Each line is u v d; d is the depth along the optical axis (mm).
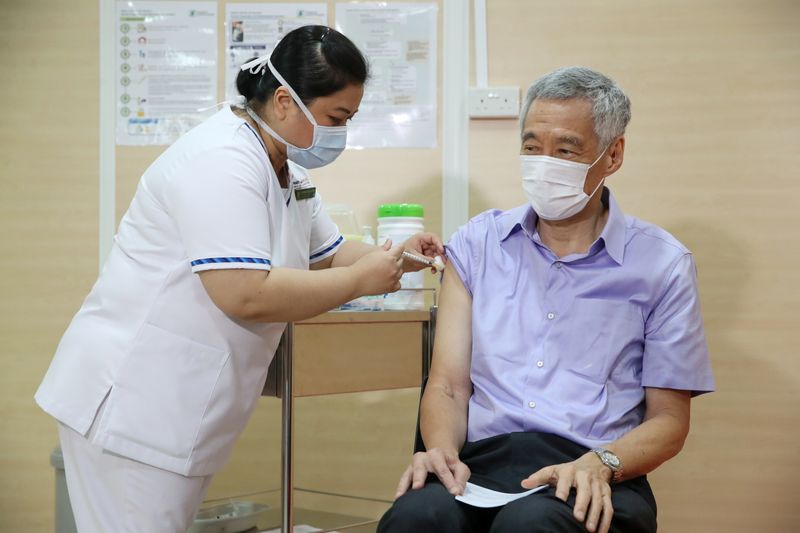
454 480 1379
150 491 1481
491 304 1617
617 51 2354
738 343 2334
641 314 1561
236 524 1968
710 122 2340
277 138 1538
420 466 1423
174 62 2398
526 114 1589
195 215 1406
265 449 2398
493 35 2369
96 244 2410
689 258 1581
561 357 1545
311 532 1955
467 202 2379
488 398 1553
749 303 2332
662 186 2352
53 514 2398
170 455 1472
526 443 1458
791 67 2326
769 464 2322
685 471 2338
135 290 1494
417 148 2387
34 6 2412
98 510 1493
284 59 1490
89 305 1562
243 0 2391
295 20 2389
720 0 2336
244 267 1395
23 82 2416
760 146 2332
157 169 1514
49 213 2414
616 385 1544
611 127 1554
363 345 1868
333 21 2387
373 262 1511
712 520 2332
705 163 2342
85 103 2406
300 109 1498
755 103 2332
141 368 1467
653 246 1589
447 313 1672
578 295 1570
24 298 2414
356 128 2395
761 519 2322
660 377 1524
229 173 1425
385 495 2391
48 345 2406
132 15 2400
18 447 2400
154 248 1494
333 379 1808
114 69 2400
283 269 1441
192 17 2396
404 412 2393
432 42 2379
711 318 2340
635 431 1454
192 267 1419
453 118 2379
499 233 1675
